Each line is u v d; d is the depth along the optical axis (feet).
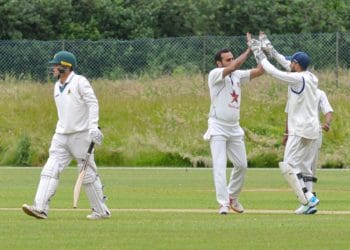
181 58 309.01
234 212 140.97
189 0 384.06
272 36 310.24
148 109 287.89
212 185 200.54
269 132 278.67
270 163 269.85
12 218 129.59
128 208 147.84
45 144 276.21
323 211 143.64
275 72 137.59
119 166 268.41
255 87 293.43
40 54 310.86
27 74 310.24
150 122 283.79
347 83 297.33
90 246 102.58
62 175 225.97
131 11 380.99
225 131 137.59
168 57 310.24
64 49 310.65
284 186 199.21
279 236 110.42
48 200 127.65
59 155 128.36
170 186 197.16
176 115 284.82
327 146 272.92
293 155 139.44
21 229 116.57
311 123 138.72
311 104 139.03
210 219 128.98
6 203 154.81
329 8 396.57
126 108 287.89
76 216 132.98
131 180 214.48
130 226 119.75
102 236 110.32
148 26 381.81
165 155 272.92
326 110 160.15
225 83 137.49
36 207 126.93
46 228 117.60
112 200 162.20
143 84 298.97
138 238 108.58
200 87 297.12
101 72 310.86
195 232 113.80
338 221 126.41
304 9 386.11
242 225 120.98
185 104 289.33
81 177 126.72
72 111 127.24
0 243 104.88
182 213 138.72
